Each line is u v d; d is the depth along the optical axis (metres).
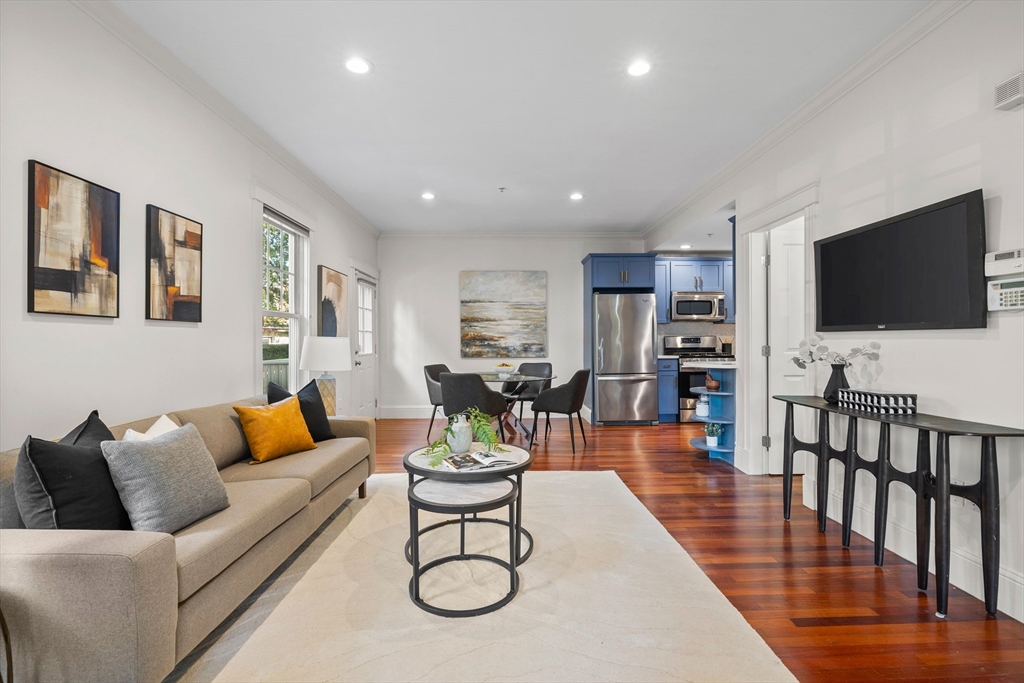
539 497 3.26
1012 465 1.82
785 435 2.88
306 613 1.85
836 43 2.36
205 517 1.75
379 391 6.58
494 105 2.99
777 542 2.54
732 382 4.12
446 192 4.79
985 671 1.53
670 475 3.82
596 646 1.64
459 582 2.09
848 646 1.66
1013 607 1.81
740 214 3.93
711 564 2.29
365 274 5.89
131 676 1.22
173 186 2.52
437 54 2.44
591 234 6.73
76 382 1.95
